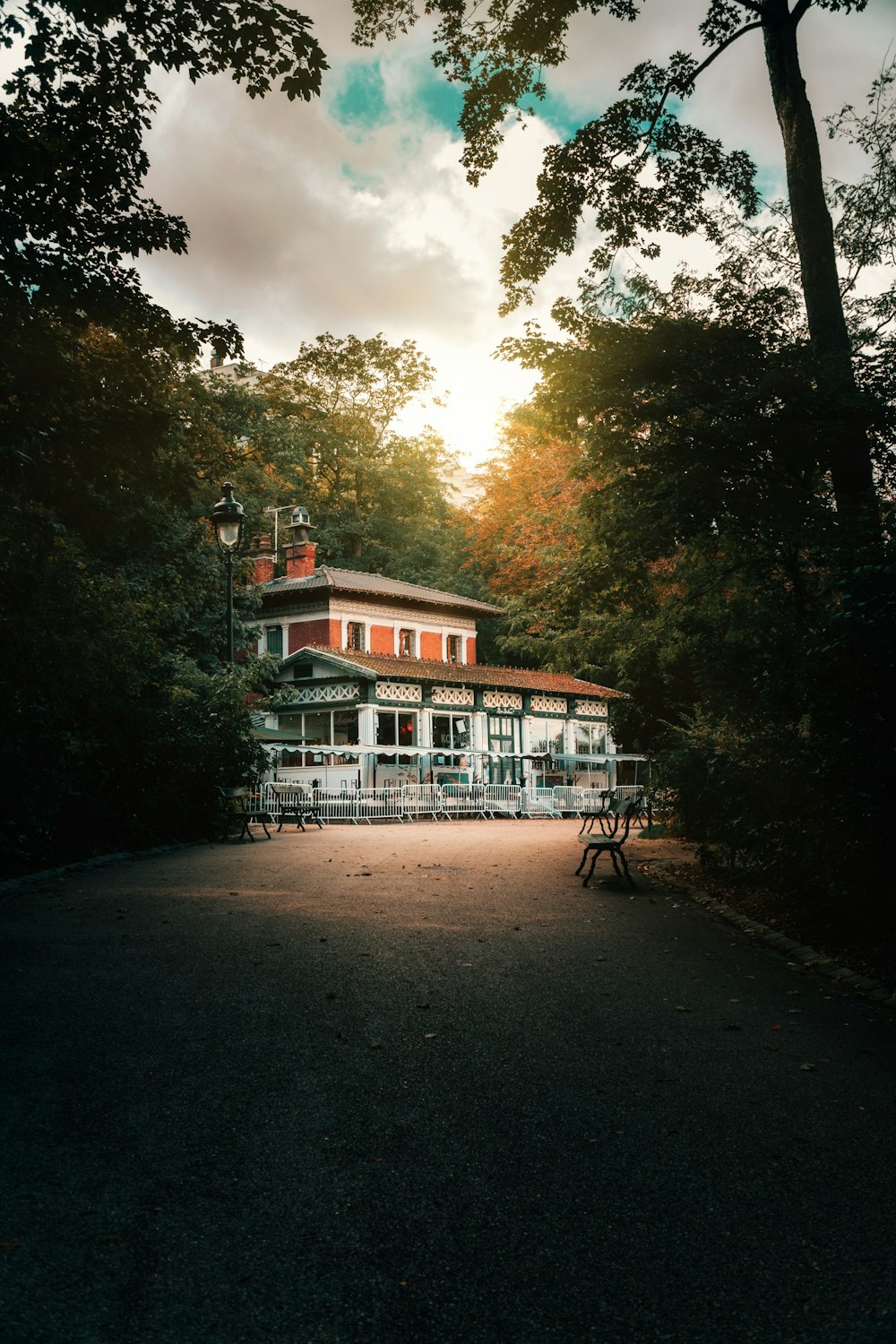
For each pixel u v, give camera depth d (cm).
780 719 1047
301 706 4272
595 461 1451
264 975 739
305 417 4159
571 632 1917
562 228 1590
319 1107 471
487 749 4681
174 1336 285
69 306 1134
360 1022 619
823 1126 457
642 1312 302
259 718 3872
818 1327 294
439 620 5022
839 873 912
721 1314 301
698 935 982
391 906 1116
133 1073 515
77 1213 359
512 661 6391
